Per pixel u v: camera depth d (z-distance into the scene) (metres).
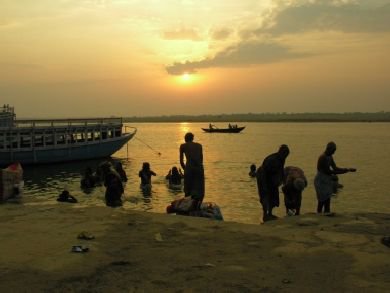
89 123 43.34
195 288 5.57
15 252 7.22
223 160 42.31
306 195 21.36
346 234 8.33
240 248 7.44
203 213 12.30
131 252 7.21
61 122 40.34
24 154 36.75
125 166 37.88
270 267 6.39
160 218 10.05
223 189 23.58
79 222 9.67
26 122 38.09
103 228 9.04
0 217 10.30
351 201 20.33
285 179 11.98
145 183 23.33
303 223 9.45
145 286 5.66
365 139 88.88
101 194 22.02
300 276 6.00
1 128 36.12
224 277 5.97
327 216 10.23
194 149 12.29
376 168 35.06
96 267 6.42
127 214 10.57
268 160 11.39
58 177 30.34
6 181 16.31
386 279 5.87
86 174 25.06
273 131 148.50
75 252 7.20
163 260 6.77
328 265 6.46
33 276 6.05
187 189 12.31
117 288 5.60
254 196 21.25
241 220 15.88
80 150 41.22
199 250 7.33
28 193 23.06
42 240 8.04
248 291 5.47
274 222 9.82
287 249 7.32
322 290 5.48
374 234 8.47
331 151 11.73
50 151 38.44
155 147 65.81
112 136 46.00
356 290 5.48
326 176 11.70
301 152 52.69
